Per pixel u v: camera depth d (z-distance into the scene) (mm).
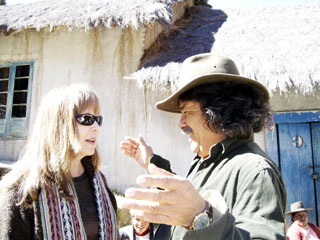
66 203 1528
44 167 1494
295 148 5027
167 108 1681
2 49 6777
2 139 6441
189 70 1379
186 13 7684
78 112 1626
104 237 1659
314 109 4953
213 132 1279
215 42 5707
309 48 4891
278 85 4336
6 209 1373
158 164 1734
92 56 6207
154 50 5879
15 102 6648
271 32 5809
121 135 5734
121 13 5324
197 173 1333
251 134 1280
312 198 4871
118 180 5594
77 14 5633
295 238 3725
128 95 5840
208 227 748
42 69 6461
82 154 1674
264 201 934
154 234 1490
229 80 1262
